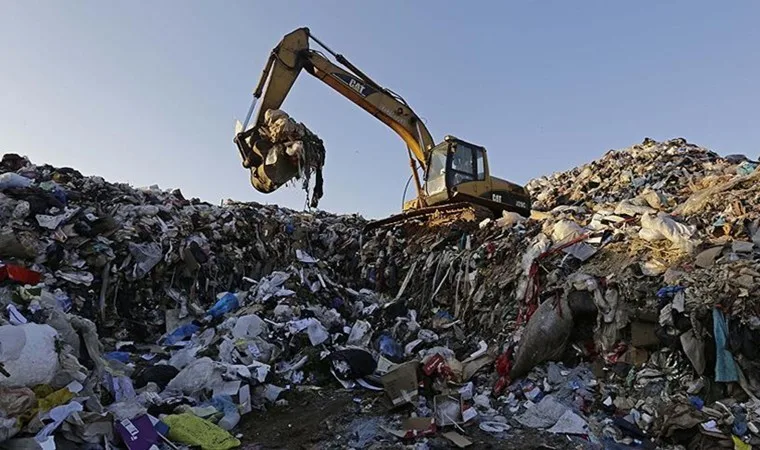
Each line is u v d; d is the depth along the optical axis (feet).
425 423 16.48
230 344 21.11
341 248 38.34
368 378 20.34
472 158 34.32
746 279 17.21
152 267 27.12
